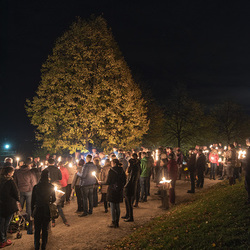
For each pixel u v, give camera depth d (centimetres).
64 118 1892
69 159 1276
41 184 693
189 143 3991
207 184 1700
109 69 2009
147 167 1239
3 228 746
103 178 1084
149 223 888
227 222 663
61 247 726
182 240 623
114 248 696
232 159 1344
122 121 2045
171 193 1174
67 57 1981
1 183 751
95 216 1016
